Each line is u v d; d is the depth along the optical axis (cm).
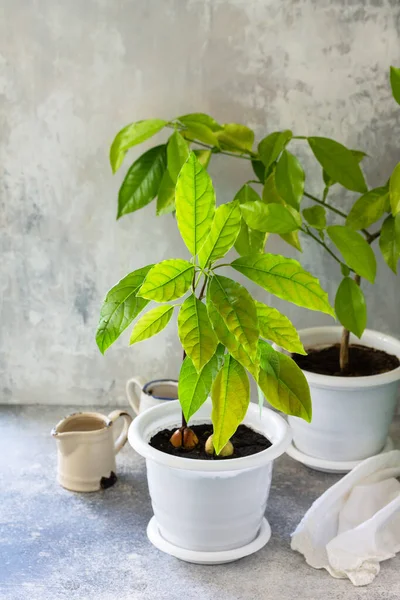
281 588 140
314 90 168
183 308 130
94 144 171
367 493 149
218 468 138
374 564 143
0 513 153
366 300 176
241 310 127
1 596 138
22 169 172
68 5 165
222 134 162
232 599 138
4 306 177
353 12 165
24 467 163
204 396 134
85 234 174
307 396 134
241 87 168
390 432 174
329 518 148
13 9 166
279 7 165
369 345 171
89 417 161
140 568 143
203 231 131
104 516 153
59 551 146
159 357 179
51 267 175
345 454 162
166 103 169
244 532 144
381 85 168
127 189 159
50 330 178
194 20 166
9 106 169
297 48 167
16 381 181
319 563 144
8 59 167
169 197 155
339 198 172
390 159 171
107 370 180
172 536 145
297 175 153
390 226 156
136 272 135
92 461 157
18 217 174
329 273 175
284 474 164
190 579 142
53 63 168
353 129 170
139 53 167
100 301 177
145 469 164
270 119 169
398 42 166
